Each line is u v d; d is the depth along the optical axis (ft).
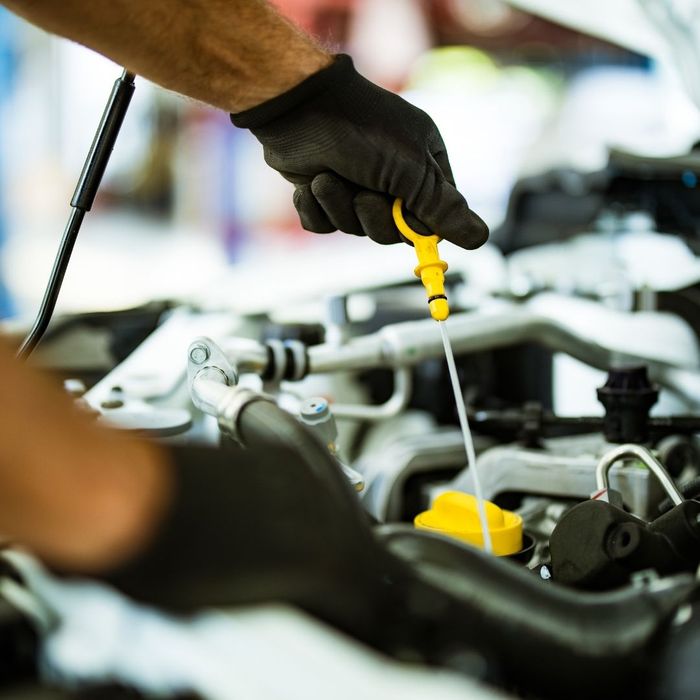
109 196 15.44
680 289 5.25
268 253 14.96
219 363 3.00
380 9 14.43
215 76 2.89
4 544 2.03
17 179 15.46
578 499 3.70
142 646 1.67
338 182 3.12
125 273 14.75
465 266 6.15
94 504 1.46
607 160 5.51
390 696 1.55
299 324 5.27
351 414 4.43
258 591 1.71
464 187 11.76
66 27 2.65
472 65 14.32
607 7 5.33
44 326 3.13
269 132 3.06
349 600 1.79
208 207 15.24
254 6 2.89
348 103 2.99
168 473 1.67
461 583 1.89
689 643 1.78
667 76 5.83
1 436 1.38
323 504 1.81
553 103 12.44
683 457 4.02
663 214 5.60
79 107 15.24
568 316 5.72
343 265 6.37
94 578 1.59
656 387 3.92
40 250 15.16
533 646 1.84
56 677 1.72
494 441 4.46
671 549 2.36
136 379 4.50
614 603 1.92
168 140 15.15
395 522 4.14
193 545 1.66
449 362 2.89
